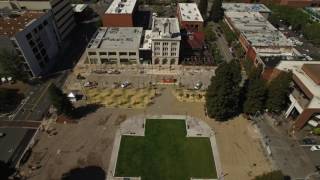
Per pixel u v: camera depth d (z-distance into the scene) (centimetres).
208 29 19650
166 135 11500
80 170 9981
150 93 13938
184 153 10712
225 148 10944
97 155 10569
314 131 11588
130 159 10438
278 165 10256
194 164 10300
